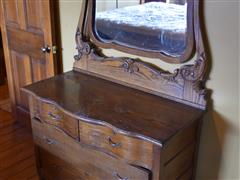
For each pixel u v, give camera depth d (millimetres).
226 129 1689
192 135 1684
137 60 1882
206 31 1579
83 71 2152
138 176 1530
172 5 1633
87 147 1709
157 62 1809
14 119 3193
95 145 1664
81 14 2047
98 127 1605
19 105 3006
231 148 1713
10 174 2416
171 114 1615
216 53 1591
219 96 1653
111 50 2016
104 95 1821
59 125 1822
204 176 1883
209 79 1655
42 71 2551
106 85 1959
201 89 1651
